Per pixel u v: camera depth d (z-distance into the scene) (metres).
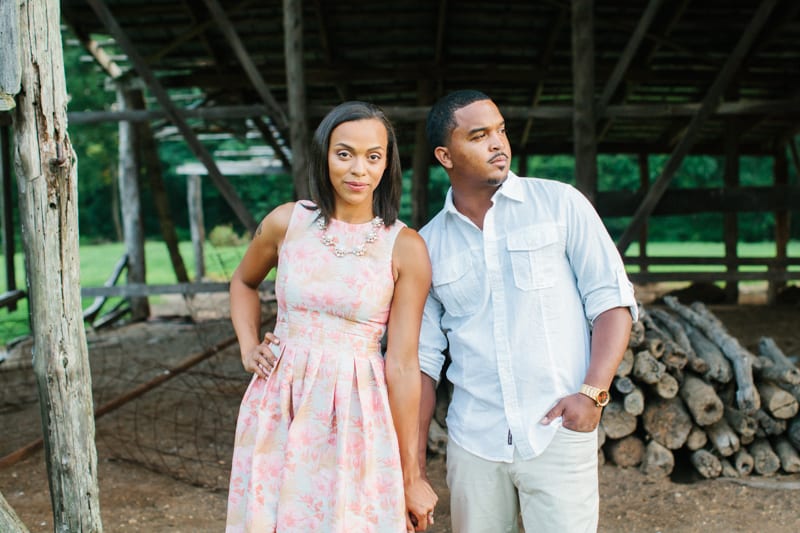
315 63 9.67
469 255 2.07
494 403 2.04
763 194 8.14
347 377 1.98
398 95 11.17
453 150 2.03
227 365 6.64
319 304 1.98
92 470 2.50
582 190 6.71
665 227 30.88
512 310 2.03
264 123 11.07
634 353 3.82
